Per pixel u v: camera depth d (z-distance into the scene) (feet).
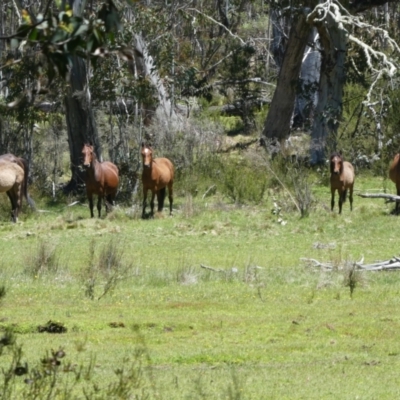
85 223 176.96
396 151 233.96
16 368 53.36
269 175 211.61
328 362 71.15
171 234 165.37
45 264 119.96
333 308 92.73
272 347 76.13
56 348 73.67
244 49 302.04
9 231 174.09
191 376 65.26
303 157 245.86
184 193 217.15
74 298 97.55
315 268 121.49
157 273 115.44
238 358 72.23
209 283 109.40
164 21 247.91
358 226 168.55
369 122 245.45
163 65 246.06
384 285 106.52
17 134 233.76
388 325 84.48
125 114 254.88
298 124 309.83
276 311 91.09
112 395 52.85
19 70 195.72
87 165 185.98
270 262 134.41
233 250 148.46
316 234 163.12
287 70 263.29
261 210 189.88
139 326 82.69
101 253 126.31
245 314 89.45
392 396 60.85
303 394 60.90
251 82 318.04
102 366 68.03
